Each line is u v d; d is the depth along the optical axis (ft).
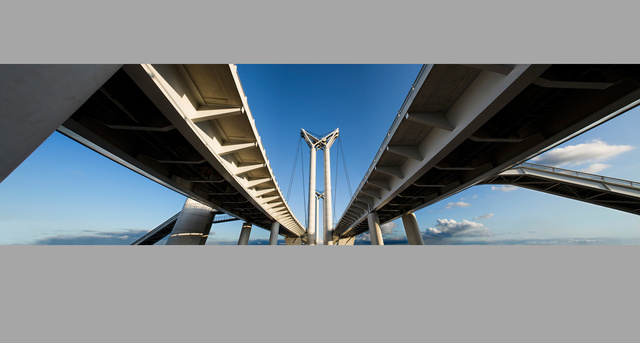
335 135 231.91
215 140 47.39
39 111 12.19
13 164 11.12
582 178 96.68
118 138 42.45
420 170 55.06
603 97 30.37
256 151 62.44
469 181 62.64
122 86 31.22
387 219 130.72
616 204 104.47
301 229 276.00
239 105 38.50
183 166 61.11
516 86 26.91
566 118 35.24
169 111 30.96
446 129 39.52
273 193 110.52
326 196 194.59
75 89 14.19
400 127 48.11
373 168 73.92
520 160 47.16
